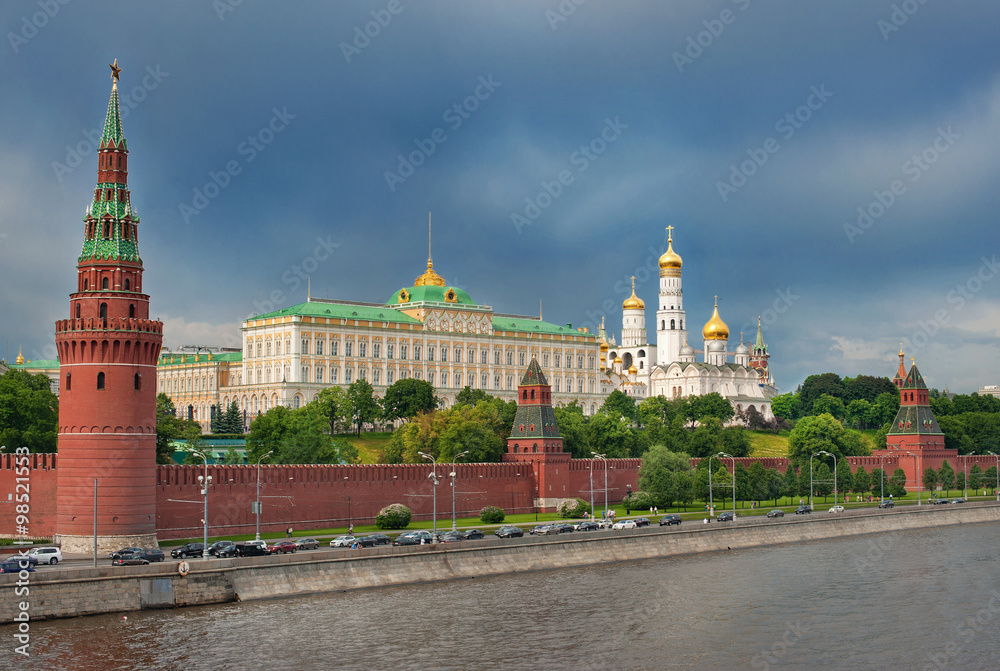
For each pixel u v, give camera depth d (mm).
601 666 128375
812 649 136250
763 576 179875
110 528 164000
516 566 180250
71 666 122375
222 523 188875
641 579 175750
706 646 137000
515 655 131625
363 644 134125
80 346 165125
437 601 156000
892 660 132375
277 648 131250
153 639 132500
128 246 170750
